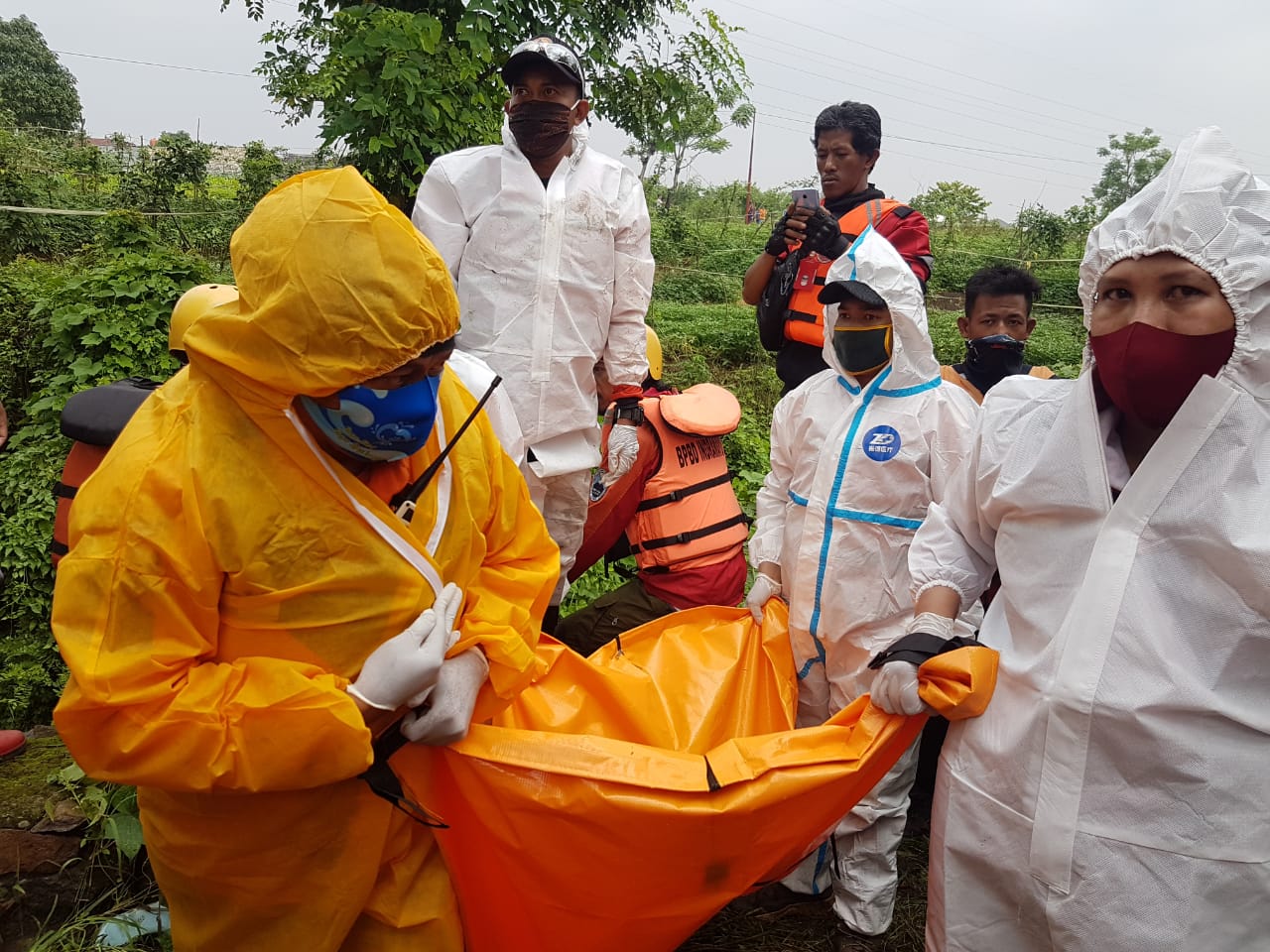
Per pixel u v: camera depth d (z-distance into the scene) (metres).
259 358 1.61
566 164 3.66
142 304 6.33
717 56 12.95
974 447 2.13
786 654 2.93
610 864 2.04
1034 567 1.93
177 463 1.69
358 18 8.72
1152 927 1.77
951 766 2.05
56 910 2.90
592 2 11.91
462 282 3.68
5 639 4.48
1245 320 1.66
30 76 54.47
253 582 1.73
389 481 1.91
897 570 2.86
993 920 1.99
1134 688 1.75
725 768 2.04
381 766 1.89
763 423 9.26
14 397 6.42
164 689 1.68
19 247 15.84
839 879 2.93
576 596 5.02
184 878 1.95
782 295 4.41
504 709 2.28
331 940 1.95
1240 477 1.69
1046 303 21.83
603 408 4.02
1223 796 1.74
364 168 8.79
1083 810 1.81
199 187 18.69
